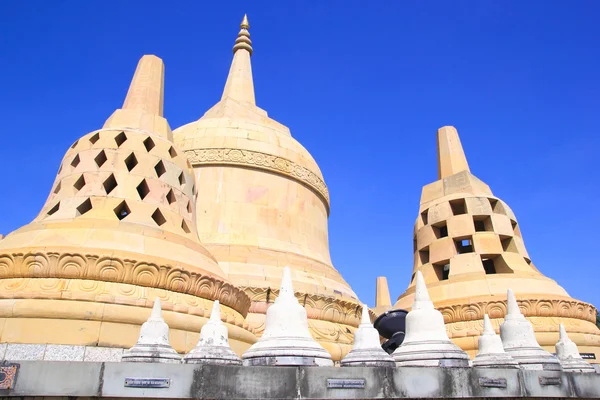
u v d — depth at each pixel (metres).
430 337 13.08
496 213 31.12
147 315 15.62
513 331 15.95
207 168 29.88
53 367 9.38
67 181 20.14
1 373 9.01
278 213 29.81
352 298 28.16
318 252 31.23
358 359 12.31
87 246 16.66
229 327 17.52
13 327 14.55
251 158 30.33
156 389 9.62
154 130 23.12
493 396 11.45
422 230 32.41
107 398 9.55
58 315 14.84
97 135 21.33
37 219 19.77
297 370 10.18
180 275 17.06
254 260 26.09
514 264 28.94
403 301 30.61
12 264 15.79
